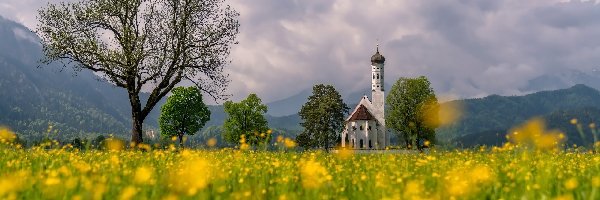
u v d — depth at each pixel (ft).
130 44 98.43
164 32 101.14
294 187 25.96
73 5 101.96
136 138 97.76
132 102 99.04
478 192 24.38
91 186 21.62
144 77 100.68
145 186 23.48
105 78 101.45
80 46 99.45
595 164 38.22
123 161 39.47
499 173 31.96
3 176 26.07
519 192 23.71
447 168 35.78
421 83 254.68
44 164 33.96
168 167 34.99
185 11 101.71
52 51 100.89
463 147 49.67
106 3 99.19
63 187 21.26
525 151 33.30
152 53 100.22
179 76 102.17
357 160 45.55
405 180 29.19
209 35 104.42
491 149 48.96
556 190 24.27
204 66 104.68
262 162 38.58
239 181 26.63
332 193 24.59
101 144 51.60
